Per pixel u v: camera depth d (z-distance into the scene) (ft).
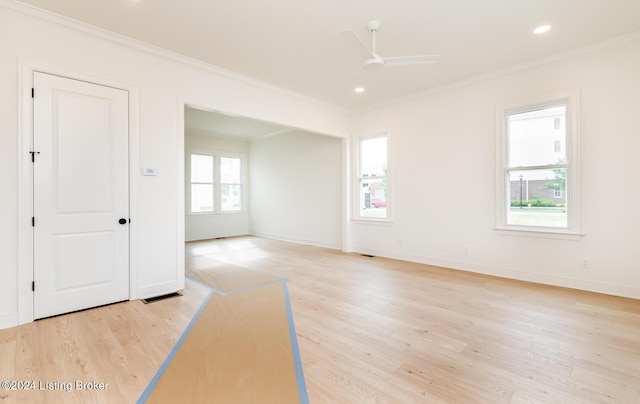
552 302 10.55
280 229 25.99
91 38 9.95
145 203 11.12
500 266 13.88
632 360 6.91
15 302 8.68
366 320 9.22
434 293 11.66
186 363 6.85
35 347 7.49
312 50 11.53
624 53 10.75
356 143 19.75
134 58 10.84
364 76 14.01
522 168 13.20
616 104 10.94
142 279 11.08
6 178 8.54
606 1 8.63
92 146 9.96
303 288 12.37
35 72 8.96
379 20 9.53
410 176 16.98
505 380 6.22
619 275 11.03
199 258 18.29
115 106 10.43
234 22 9.62
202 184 26.32
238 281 13.38
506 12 9.14
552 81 12.24
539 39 10.80
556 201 12.48
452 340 7.94
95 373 6.45
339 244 21.30
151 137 11.24
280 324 8.96
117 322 9.01
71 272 9.62
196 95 12.42
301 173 23.97
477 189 14.47
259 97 14.66
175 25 9.78
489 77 13.79
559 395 5.73
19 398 5.64
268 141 26.99
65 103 9.46
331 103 18.11
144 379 6.24
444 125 15.49
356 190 19.86
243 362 6.90
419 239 16.71
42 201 9.07
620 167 10.91
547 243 12.61
